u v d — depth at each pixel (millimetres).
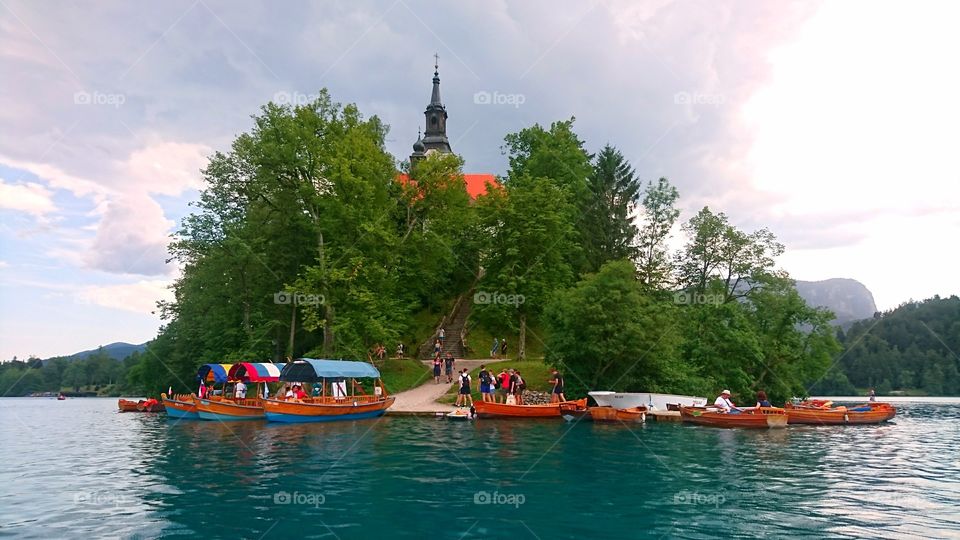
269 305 49125
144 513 12523
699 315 44688
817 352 47625
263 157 45469
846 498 14047
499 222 50156
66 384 154125
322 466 17969
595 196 56312
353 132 45938
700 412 31938
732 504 13359
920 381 118875
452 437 25016
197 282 48938
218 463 18797
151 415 46719
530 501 13523
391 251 47406
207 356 49406
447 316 59938
